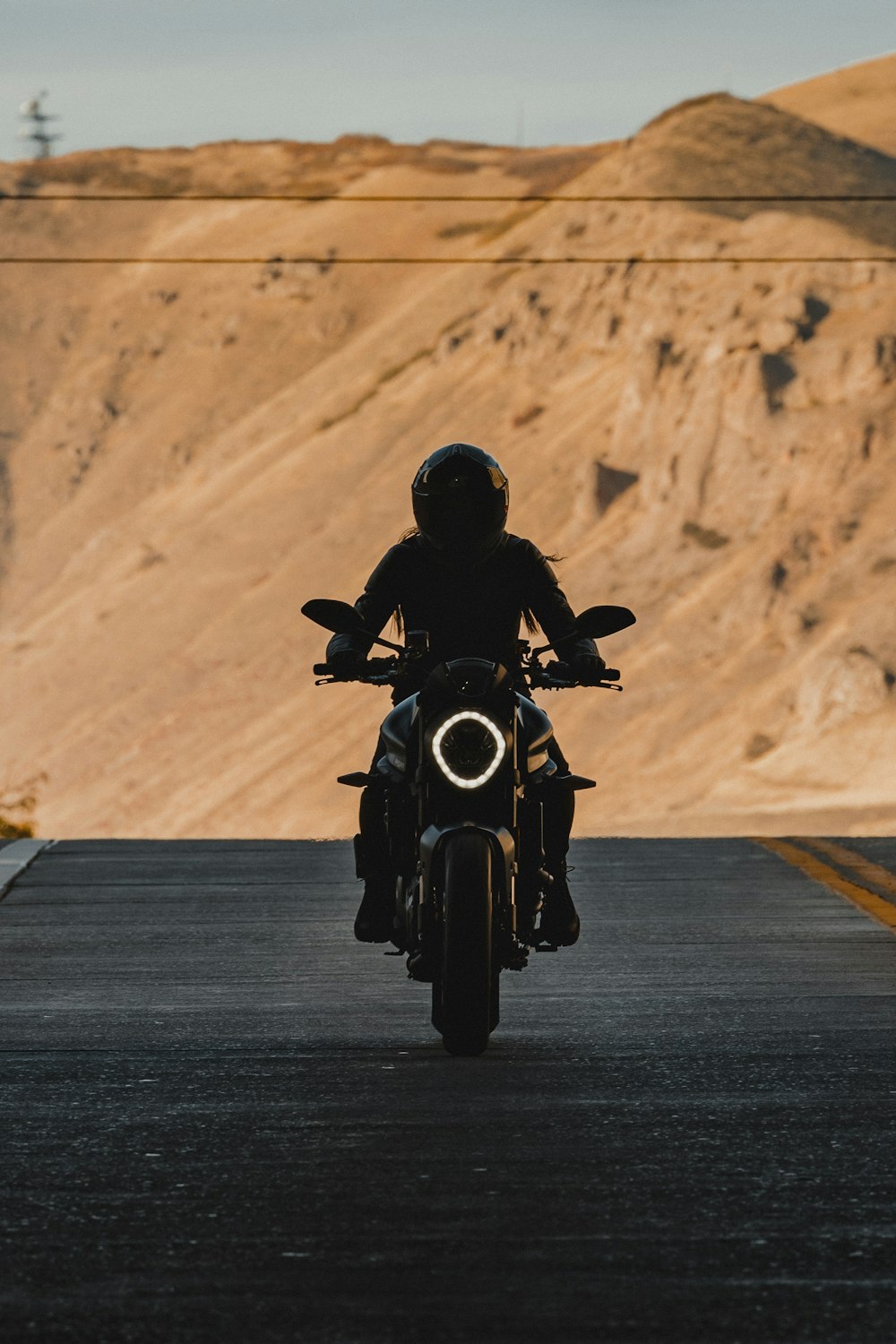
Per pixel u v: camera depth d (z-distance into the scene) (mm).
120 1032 17484
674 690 183750
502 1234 10891
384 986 20078
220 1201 11625
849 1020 17844
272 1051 16516
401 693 17297
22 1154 12852
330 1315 9562
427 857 15719
